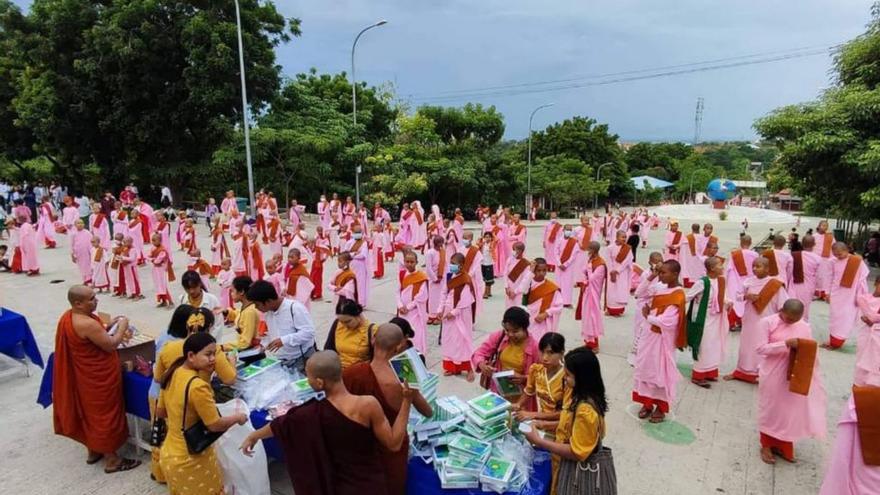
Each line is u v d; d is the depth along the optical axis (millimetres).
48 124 26641
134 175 29219
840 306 9156
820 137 14289
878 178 14484
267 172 28875
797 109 16297
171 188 29734
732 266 10055
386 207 32844
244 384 5172
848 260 9047
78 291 5195
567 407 3900
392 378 3926
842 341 9211
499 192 38844
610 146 59062
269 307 5824
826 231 13023
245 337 5984
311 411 3475
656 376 6375
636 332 8281
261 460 4707
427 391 4328
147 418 5352
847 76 16750
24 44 27547
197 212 28969
